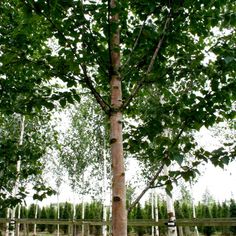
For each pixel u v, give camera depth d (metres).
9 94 3.89
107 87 4.04
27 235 11.22
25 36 3.49
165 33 3.22
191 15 3.34
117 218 2.71
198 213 34.50
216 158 2.74
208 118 3.30
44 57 3.46
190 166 2.82
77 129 25.20
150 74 3.57
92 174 25.36
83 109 21.81
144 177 18.50
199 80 3.56
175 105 3.44
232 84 3.22
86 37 3.18
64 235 31.50
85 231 10.40
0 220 11.00
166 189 2.82
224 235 22.78
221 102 3.31
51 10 2.92
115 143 2.96
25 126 17.11
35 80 3.90
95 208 35.75
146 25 3.45
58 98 3.50
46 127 16.95
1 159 4.48
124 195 2.80
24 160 4.75
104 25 3.17
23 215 36.06
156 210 20.05
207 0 3.21
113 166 2.89
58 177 28.81
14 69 3.66
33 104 3.53
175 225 7.56
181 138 3.35
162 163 2.97
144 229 28.48
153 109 3.49
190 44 3.65
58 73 3.37
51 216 38.56
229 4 3.47
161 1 3.29
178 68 3.62
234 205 34.12
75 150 25.38
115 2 3.00
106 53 3.26
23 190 4.56
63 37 3.11
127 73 3.35
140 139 3.49
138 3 3.47
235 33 3.40
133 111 3.92
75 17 3.06
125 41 3.61
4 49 3.47
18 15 4.09
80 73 3.27
